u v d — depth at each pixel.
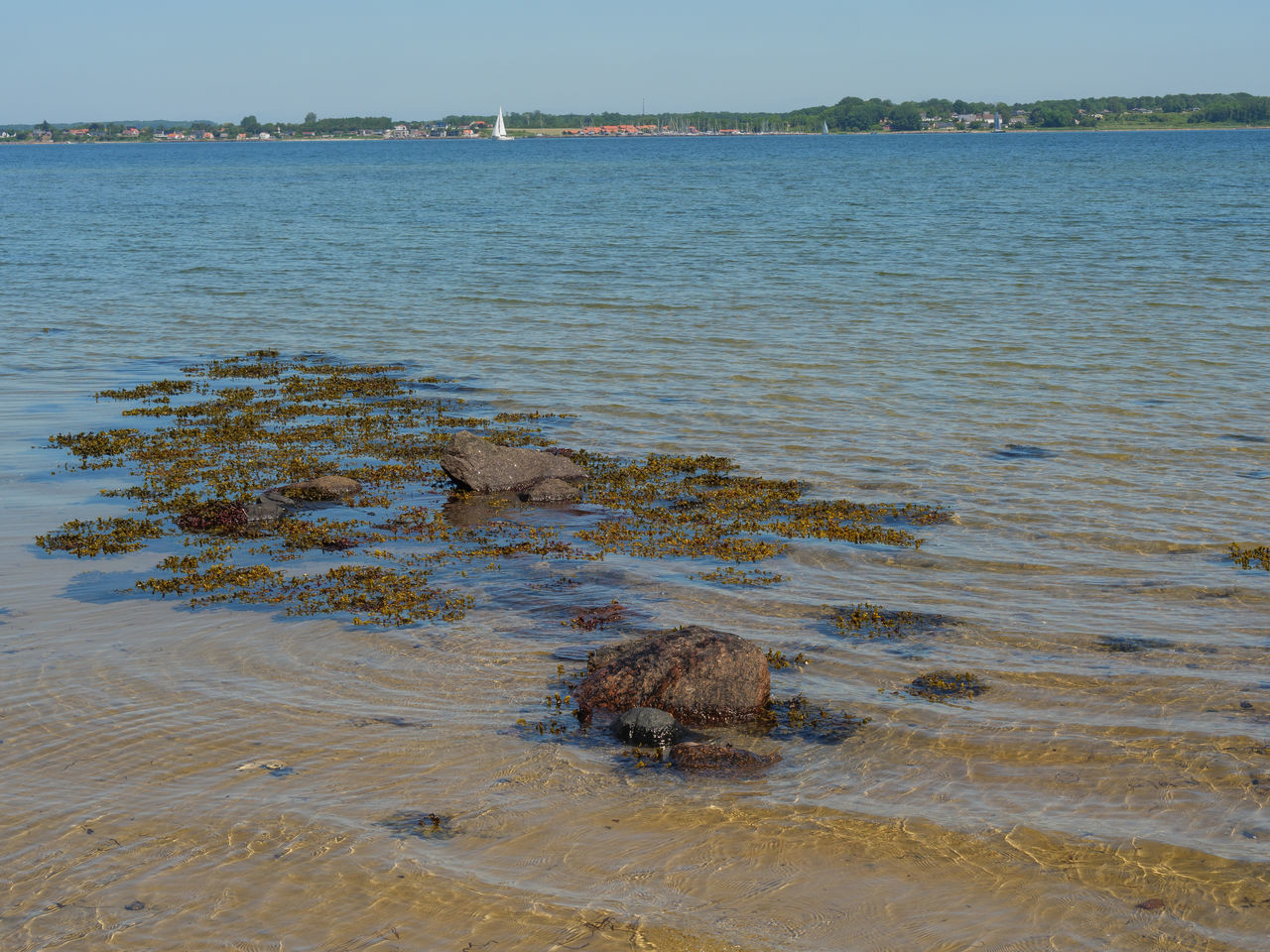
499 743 10.49
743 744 10.59
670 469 20.69
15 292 43.75
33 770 9.80
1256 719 11.03
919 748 10.52
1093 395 25.61
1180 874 8.59
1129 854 8.84
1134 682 11.88
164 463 20.91
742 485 19.48
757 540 16.73
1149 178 115.88
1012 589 14.72
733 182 121.94
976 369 28.48
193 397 26.83
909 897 8.30
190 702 11.16
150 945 7.64
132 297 42.75
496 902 8.15
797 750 10.49
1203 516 17.64
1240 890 8.39
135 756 10.07
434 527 17.52
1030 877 8.55
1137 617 13.72
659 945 7.73
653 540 16.80
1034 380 27.20
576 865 8.62
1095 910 8.16
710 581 15.04
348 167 189.50
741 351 31.28
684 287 43.31
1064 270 46.19
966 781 9.93
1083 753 10.42
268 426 23.91
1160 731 10.81
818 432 23.06
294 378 28.86
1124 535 16.83
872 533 16.88
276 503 18.38
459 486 19.78
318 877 8.39
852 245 57.28
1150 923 8.02
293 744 10.36
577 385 27.83
